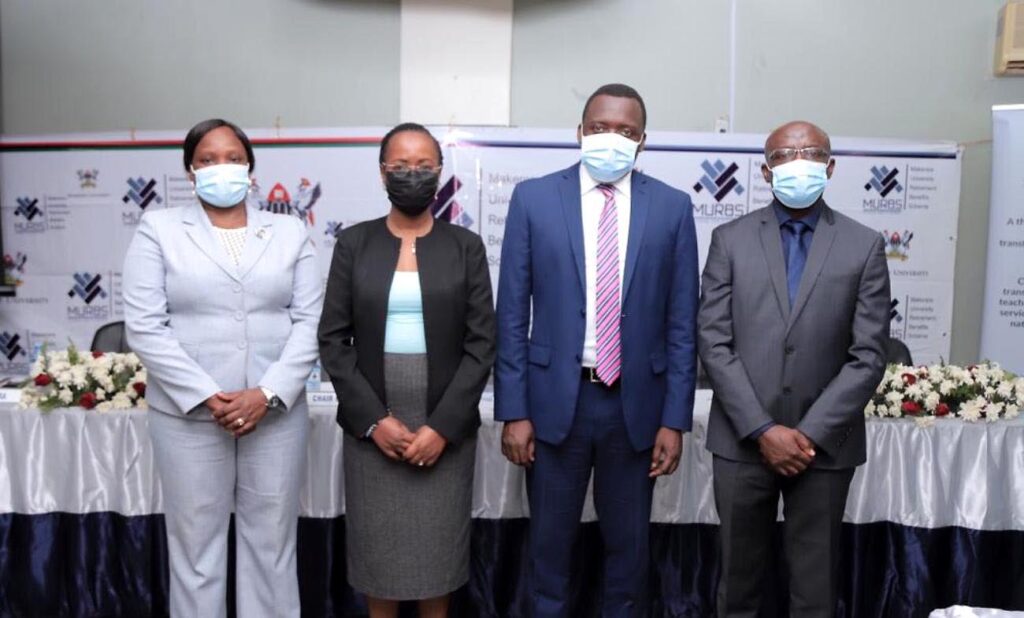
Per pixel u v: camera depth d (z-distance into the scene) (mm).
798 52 3334
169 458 1800
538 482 1891
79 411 2293
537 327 1894
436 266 1807
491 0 3283
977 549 2242
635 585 1916
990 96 3336
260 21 3336
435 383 1804
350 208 3318
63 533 2301
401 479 1823
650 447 1873
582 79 3338
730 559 1848
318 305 1936
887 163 3305
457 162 3297
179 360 1746
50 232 3402
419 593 1831
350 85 3346
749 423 1740
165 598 2307
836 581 1823
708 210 3311
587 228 1886
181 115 3381
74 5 3357
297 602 1907
